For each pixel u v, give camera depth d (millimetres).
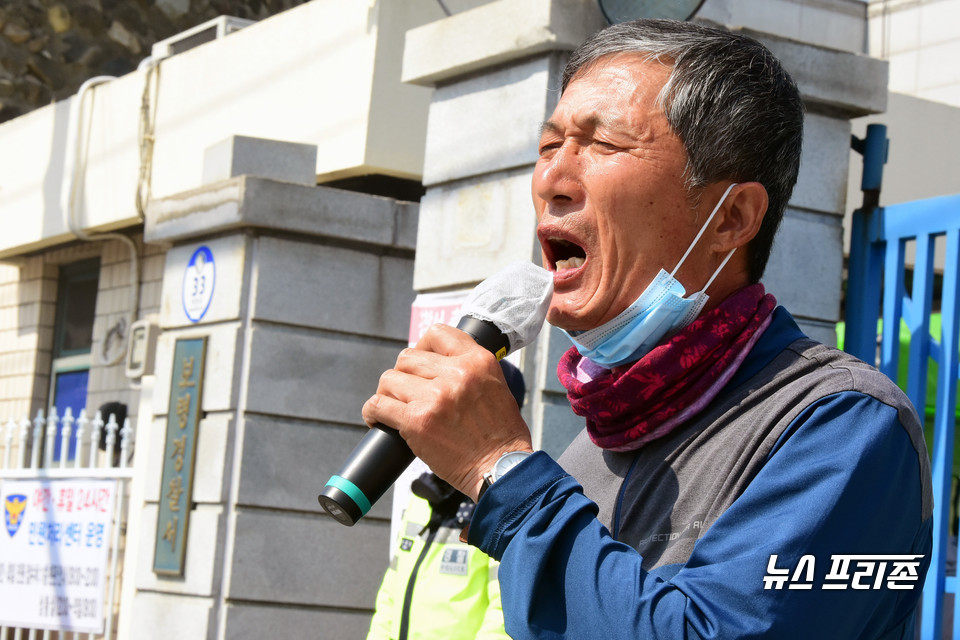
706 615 1254
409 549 3449
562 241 1683
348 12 6570
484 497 1381
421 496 3367
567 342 3656
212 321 5203
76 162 8633
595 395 1607
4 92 9906
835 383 1409
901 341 3768
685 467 1527
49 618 6012
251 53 7277
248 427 4973
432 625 3240
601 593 1293
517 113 3793
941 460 3205
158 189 7918
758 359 1563
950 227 3277
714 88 1565
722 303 1590
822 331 3656
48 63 10102
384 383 1483
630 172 1563
